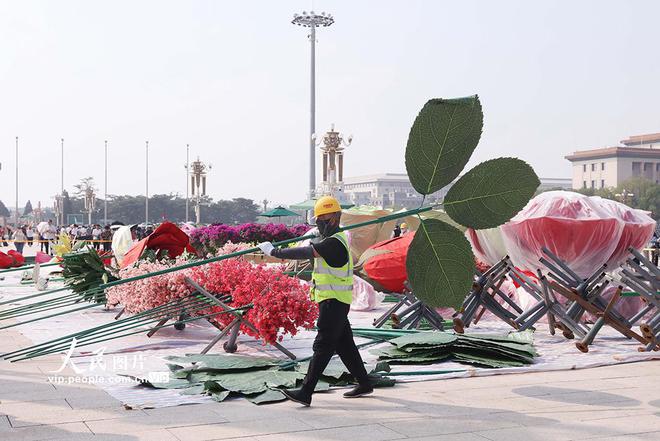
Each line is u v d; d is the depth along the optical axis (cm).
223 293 892
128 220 18412
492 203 623
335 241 586
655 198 14100
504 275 1046
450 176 624
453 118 604
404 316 1055
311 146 4644
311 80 4700
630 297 1136
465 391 645
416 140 616
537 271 1007
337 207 594
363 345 895
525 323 1011
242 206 19962
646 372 746
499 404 591
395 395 626
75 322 1146
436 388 659
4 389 648
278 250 597
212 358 730
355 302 1368
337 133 4969
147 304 935
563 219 1057
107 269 1274
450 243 641
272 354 845
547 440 484
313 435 494
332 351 586
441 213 1353
